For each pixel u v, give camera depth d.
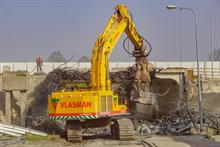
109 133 26.77
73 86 24.81
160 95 34.66
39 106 33.78
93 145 20.44
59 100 22.09
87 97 21.64
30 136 22.91
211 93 40.03
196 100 36.62
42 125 26.94
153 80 34.38
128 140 22.20
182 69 34.72
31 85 35.50
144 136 25.09
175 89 35.38
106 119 22.97
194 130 26.98
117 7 24.70
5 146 20.14
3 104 31.27
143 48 24.80
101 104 21.80
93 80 23.28
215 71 54.44
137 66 24.78
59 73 33.31
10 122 28.47
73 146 20.22
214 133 26.66
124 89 31.75
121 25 24.34
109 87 23.09
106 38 23.53
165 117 32.56
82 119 21.89
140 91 24.73
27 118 29.09
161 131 27.30
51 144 20.91
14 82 28.03
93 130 27.94
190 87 36.03
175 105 35.12
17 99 30.17
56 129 25.94
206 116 28.53
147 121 31.89
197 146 19.33
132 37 24.72
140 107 32.41
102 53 23.14
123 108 22.83
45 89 35.00
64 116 21.86
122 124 22.23
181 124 28.02
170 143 20.34
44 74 36.31
